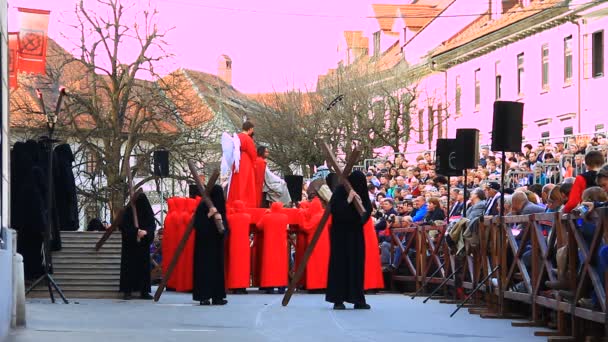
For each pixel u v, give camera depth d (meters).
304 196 28.12
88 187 49.81
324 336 12.77
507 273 15.13
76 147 47.56
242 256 21.78
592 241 11.33
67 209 20.64
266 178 24.89
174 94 45.06
